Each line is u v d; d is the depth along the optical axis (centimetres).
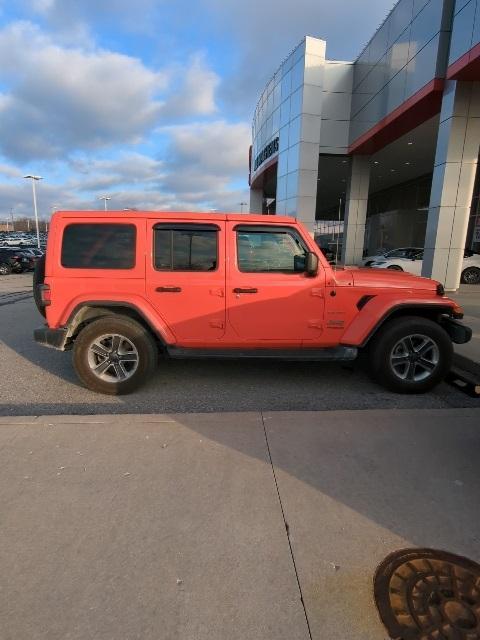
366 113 2053
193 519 244
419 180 3334
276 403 435
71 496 262
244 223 444
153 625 180
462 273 1708
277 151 2498
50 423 357
